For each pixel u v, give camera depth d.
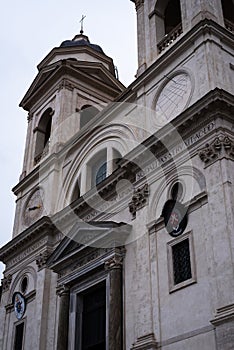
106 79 29.34
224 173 15.46
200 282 14.88
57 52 29.92
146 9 23.81
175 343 14.88
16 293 23.45
